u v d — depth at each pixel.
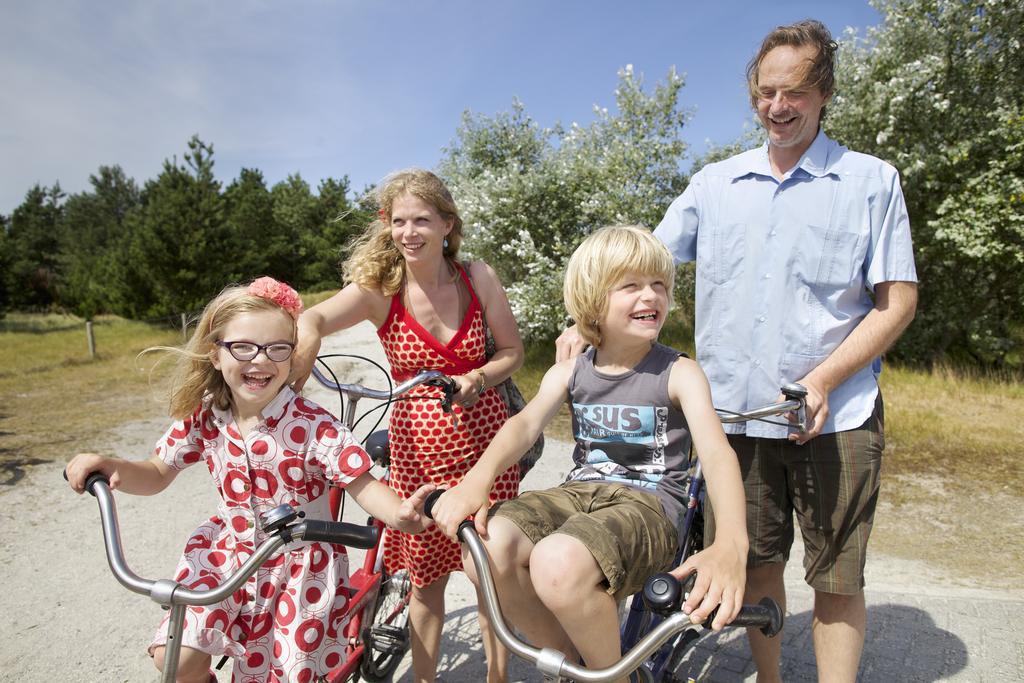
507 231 10.36
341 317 2.43
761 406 2.41
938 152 9.56
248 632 1.98
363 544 1.56
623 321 1.96
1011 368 9.59
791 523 2.54
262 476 2.04
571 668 1.34
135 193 58.62
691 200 2.60
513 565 1.71
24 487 5.68
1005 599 3.54
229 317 1.97
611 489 1.92
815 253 2.29
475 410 2.54
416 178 2.41
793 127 2.24
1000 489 5.20
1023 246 8.91
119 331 19.81
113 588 3.97
